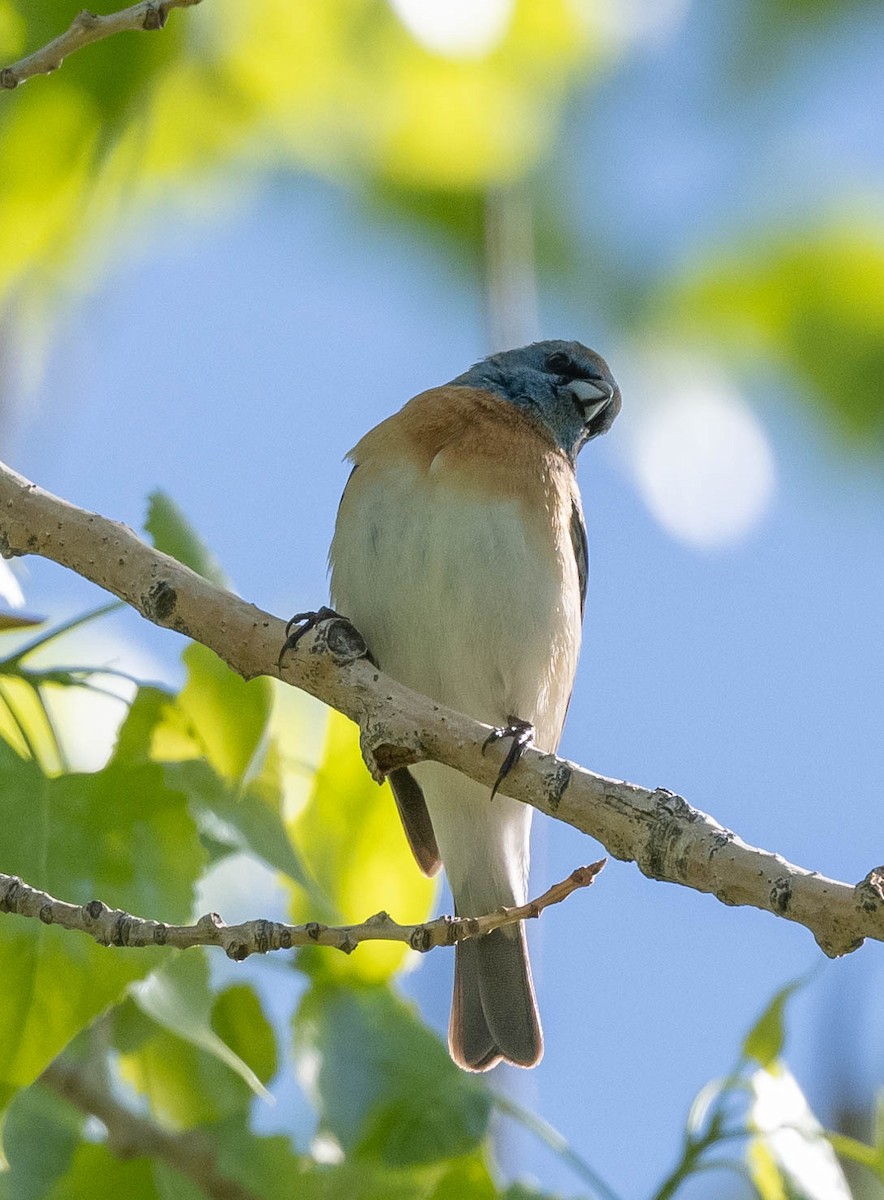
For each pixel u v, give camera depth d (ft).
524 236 38.65
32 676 26.61
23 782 24.99
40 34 32.27
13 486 24.88
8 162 32.78
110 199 34.88
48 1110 29.25
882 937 18.98
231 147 38.22
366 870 30.17
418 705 23.49
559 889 21.04
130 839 24.79
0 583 25.73
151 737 27.20
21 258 33.53
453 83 37.17
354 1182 28.91
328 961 29.96
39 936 23.41
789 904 19.49
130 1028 30.04
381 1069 29.04
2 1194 28.30
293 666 24.09
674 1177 27.04
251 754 27.12
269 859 27.45
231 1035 30.30
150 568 24.44
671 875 20.70
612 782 21.76
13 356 34.09
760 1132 26.89
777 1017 27.37
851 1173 31.68
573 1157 28.55
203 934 21.03
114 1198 28.81
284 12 36.50
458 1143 28.45
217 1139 29.40
